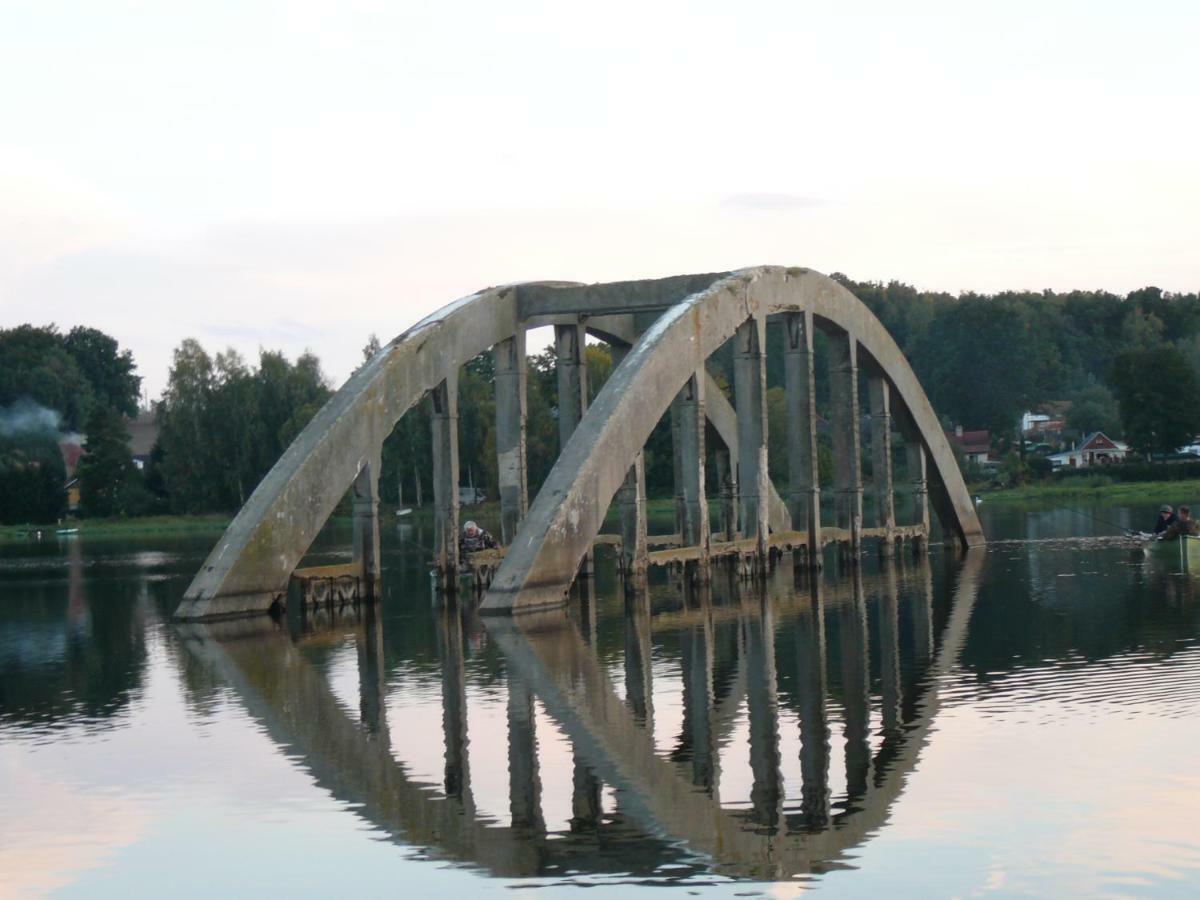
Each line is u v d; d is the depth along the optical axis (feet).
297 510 151.02
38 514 480.23
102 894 56.95
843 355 206.08
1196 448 603.67
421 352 162.61
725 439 220.23
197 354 492.54
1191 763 70.54
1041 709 85.10
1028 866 56.49
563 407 185.06
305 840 62.69
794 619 135.95
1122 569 183.52
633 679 101.45
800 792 68.08
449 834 63.00
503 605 141.69
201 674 109.40
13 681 109.40
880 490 219.20
